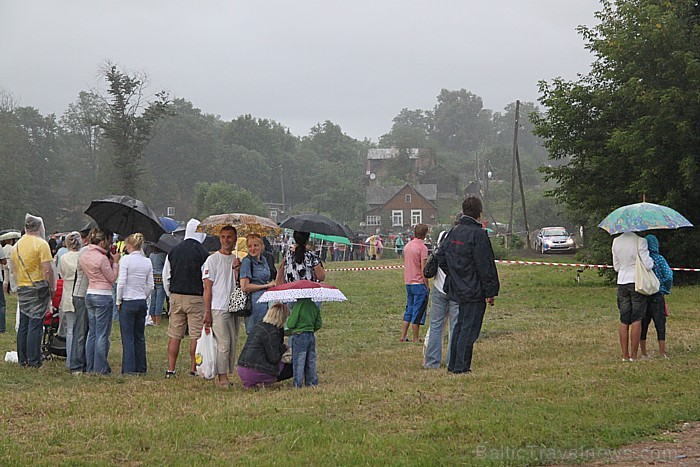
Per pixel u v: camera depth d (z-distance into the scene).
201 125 129.50
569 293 23.27
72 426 7.46
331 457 6.30
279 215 121.38
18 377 10.66
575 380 9.24
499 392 8.62
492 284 10.04
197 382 10.23
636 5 26.81
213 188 89.75
